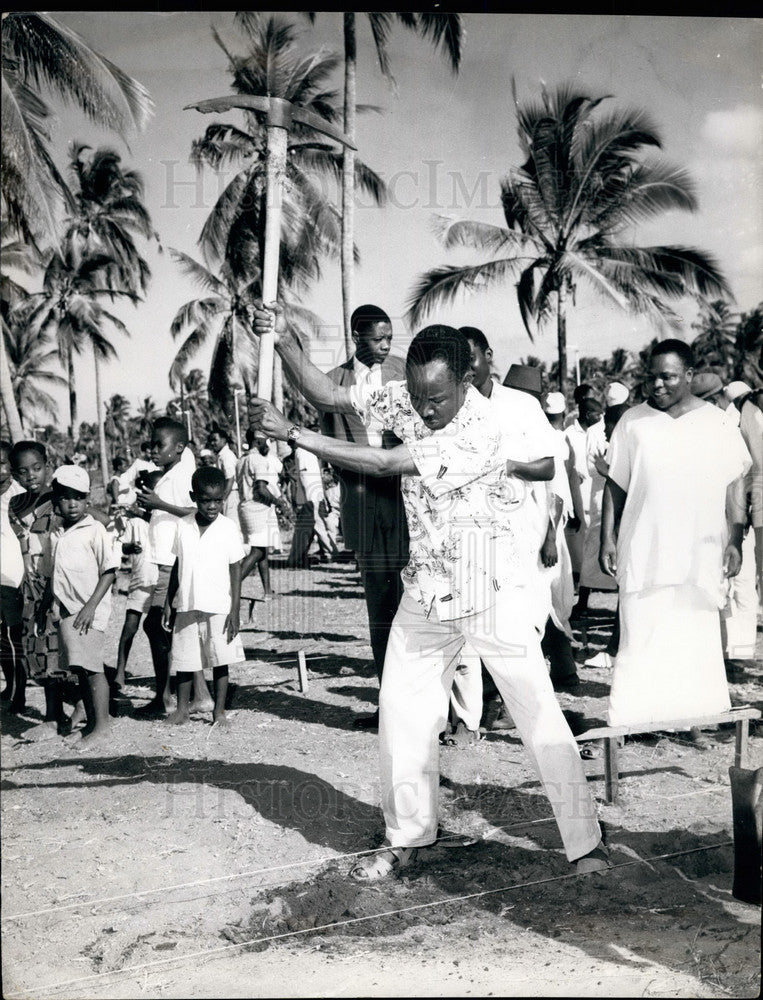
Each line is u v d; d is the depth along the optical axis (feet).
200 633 15.56
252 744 14.80
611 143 25.55
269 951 9.32
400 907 10.09
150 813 12.35
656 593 12.45
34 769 14.10
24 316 55.42
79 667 14.90
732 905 9.93
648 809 12.03
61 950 9.33
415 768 10.71
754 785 9.83
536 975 8.70
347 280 28.02
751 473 16.22
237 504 25.90
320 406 12.06
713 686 12.57
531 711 10.37
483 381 12.11
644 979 8.56
